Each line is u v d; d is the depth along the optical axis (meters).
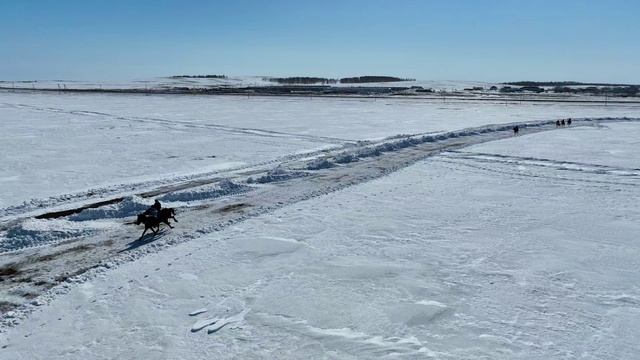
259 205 17.00
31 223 14.33
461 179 21.59
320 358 8.05
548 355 8.00
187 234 13.84
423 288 10.52
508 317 9.28
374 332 8.83
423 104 81.00
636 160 26.47
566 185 20.50
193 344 8.48
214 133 39.84
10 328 8.95
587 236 13.88
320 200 17.75
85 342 8.52
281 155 28.89
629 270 11.44
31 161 26.53
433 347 8.32
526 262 11.96
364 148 28.66
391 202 17.61
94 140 35.12
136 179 21.86
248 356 8.12
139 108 68.81
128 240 13.47
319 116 57.72
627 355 7.97
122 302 9.91
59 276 11.11
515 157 27.19
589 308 9.61
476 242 13.41
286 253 12.59
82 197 18.45
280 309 9.67
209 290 10.48
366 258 12.27
